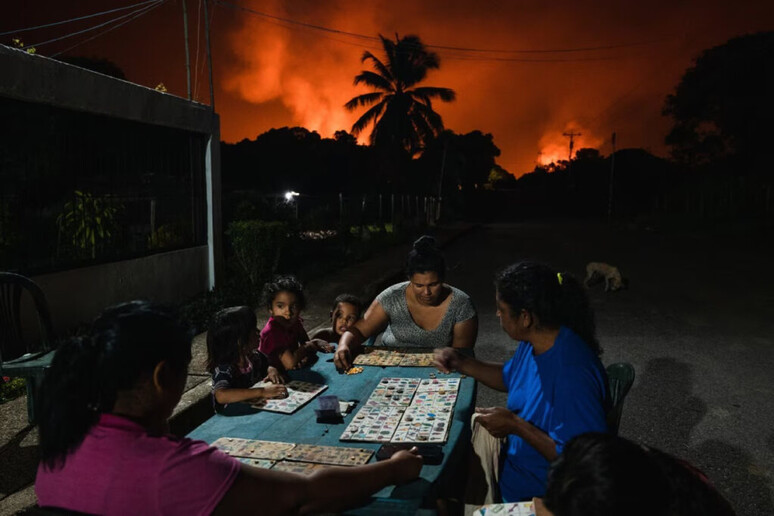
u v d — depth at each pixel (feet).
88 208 23.48
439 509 6.66
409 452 6.82
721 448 13.79
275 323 11.75
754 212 95.45
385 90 113.29
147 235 28.09
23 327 19.75
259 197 47.62
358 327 12.59
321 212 67.36
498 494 8.51
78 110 22.17
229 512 4.86
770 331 24.93
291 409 8.87
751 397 17.02
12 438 12.19
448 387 9.71
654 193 164.14
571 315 7.93
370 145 115.96
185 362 5.33
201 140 30.58
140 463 4.76
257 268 31.78
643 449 4.37
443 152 129.08
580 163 190.90
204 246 30.76
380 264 45.55
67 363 4.89
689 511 4.40
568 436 7.30
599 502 3.98
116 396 4.93
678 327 25.75
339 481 5.74
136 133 26.14
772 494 11.78
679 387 17.92
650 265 48.83
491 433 7.81
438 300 12.27
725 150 125.70
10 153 20.42
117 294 24.29
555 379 7.55
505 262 51.93
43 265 21.09
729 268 46.19
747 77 106.93
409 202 103.35
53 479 4.91
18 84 19.25
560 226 124.77
